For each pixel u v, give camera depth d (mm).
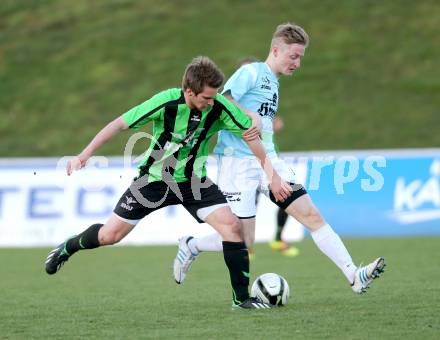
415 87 76812
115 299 26516
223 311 23031
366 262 37469
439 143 68812
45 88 81000
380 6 88312
